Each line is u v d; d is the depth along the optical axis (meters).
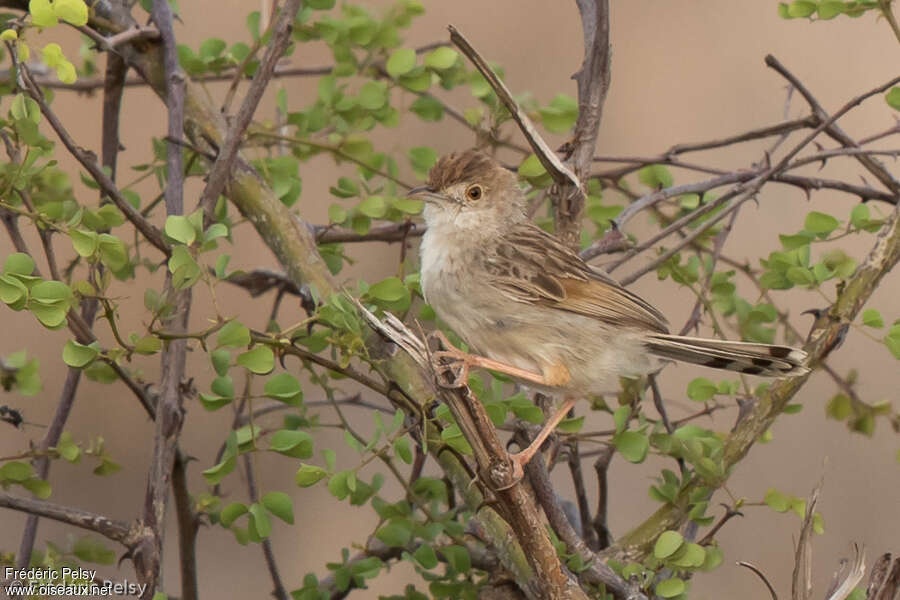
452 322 9.98
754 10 19.59
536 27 19.20
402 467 15.68
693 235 9.91
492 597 9.34
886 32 19.02
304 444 8.28
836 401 10.42
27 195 9.07
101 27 9.98
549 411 9.88
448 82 10.98
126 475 15.30
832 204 17.89
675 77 19.11
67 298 7.54
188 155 10.75
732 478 16.45
